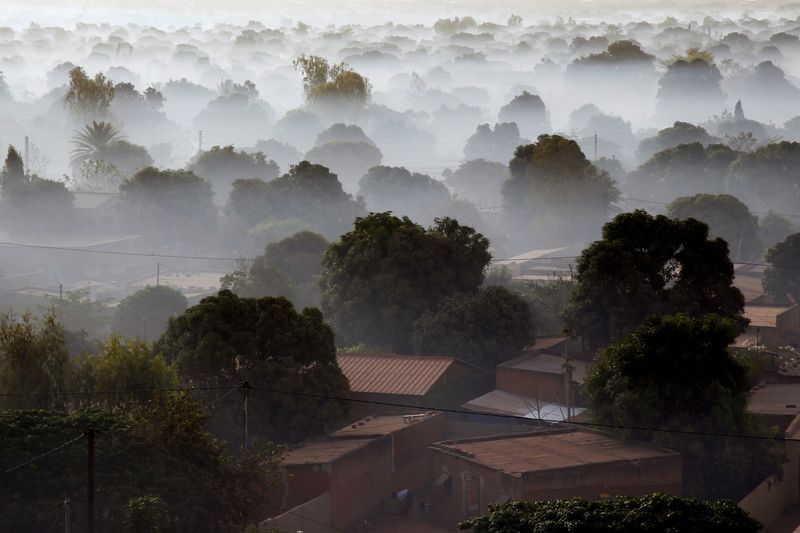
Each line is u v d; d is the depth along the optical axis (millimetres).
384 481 75938
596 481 70125
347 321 111812
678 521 51469
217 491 60719
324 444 76688
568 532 51938
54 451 57812
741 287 155500
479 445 77125
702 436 74438
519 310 105250
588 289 102500
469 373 98062
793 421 83750
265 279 136750
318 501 67625
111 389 75688
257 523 62188
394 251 112188
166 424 61188
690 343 76250
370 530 71562
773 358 102750
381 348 107562
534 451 74500
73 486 56688
